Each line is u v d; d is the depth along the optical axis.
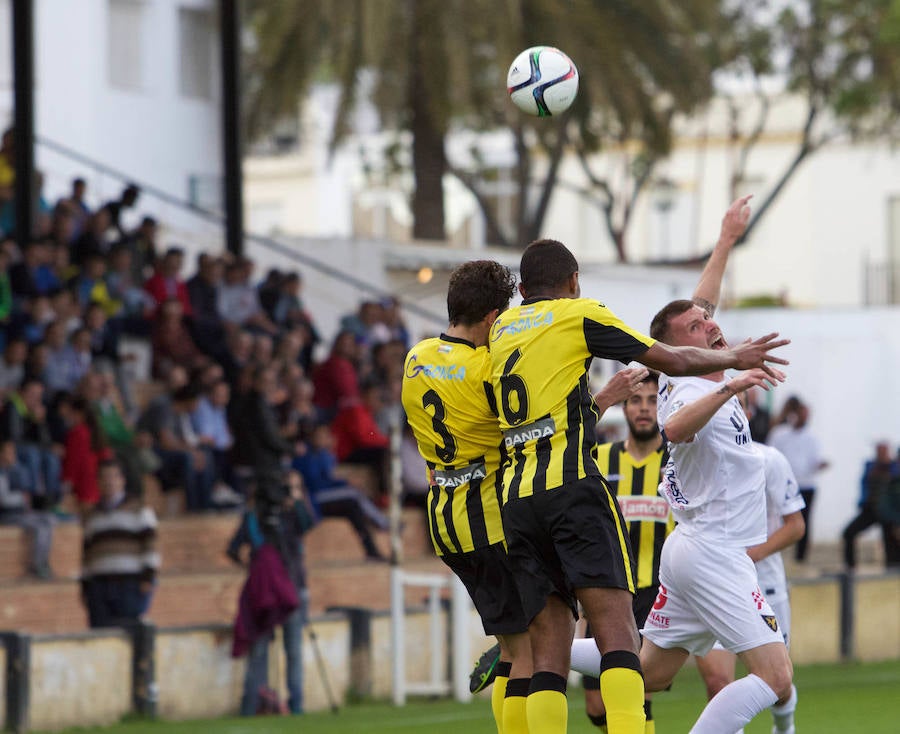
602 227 132.62
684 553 21.52
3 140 58.91
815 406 83.88
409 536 52.94
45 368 47.28
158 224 58.19
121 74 86.56
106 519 39.22
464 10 69.75
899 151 121.75
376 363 56.59
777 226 128.62
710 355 18.89
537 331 19.08
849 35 99.19
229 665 38.22
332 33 71.19
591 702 24.23
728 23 99.81
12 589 42.09
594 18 71.62
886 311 85.19
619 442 25.09
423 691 40.34
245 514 37.97
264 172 144.25
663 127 79.25
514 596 19.98
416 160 79.94
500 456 19.98
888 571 51.00
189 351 53.16
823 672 44.97
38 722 34.81
